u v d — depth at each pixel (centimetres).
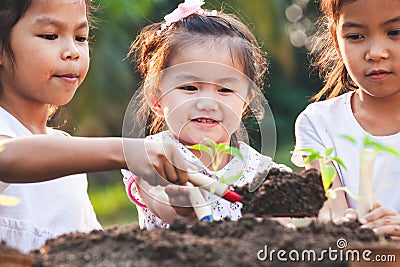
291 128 1066
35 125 324
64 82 306
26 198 311
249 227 202
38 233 310
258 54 355
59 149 229
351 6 304
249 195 232
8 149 230
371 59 305
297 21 1073
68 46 305
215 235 199
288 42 990
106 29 850
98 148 230
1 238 304
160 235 195
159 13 955
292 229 205
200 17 341
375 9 299
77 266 182
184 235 199
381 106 338
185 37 329
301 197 228
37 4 300
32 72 303
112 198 841
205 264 179
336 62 369
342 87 362
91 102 831
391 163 333
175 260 182
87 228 336
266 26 936
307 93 1081
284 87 1084
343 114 347
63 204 324
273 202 227
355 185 331
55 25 302
